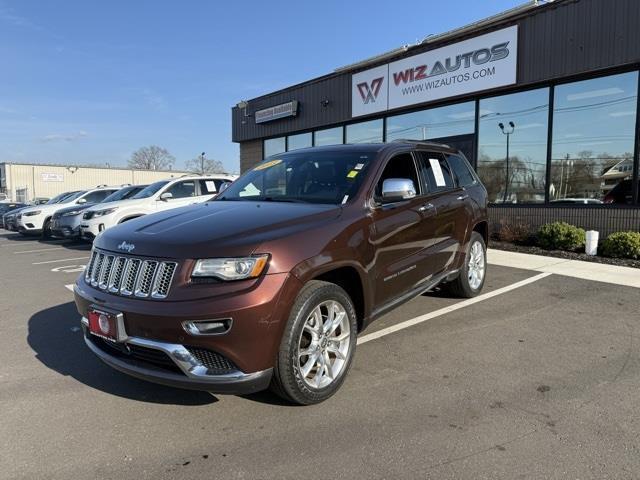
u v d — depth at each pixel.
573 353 4.18
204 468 2.62
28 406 3.34
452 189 5.37
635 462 2.61
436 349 4.31
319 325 3.30
